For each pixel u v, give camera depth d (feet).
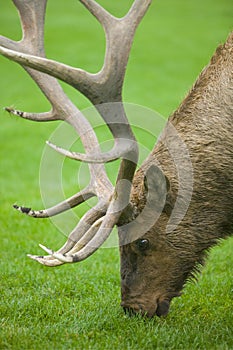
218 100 38.19
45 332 38.58
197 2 205.16
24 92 124.98
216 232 38.83
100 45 154.92
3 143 97.76
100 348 36.42
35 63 32.94
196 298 45.24
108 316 40.81
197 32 166.71
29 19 39.88
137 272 38.65
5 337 37.47
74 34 165.17
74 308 42.96
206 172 37.88
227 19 180.86
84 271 50.44
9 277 49.16
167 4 202.90
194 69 138.21
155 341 37.06
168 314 41.83
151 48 152.97
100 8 35.50
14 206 37.32
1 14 179.63
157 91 123.13
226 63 38.63
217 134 37.86
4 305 43.14
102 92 34.55
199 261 39.42
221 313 42.55
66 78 33.86
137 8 35.73
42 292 46.21
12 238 57.88
